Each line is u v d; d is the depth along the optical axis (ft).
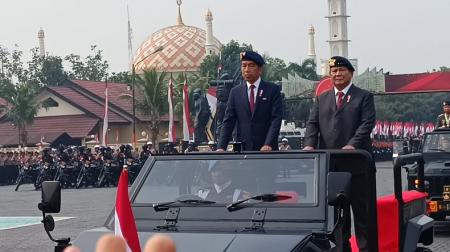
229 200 19.16
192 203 19.25
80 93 238.68
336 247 18.10
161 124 234.58
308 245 17.29
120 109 234.38
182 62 320.50
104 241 8.36
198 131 120.57
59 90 235.40
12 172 152.25
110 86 245.86
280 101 25.07
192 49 324.39
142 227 18.92
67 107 235.20
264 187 19.13
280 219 18.42
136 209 19.40
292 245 17.08
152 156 20.52
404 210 23.04
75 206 83.61
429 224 24.21
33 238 55.77
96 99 237.66
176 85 221.25
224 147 25.20
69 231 59.31
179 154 20.27
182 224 18.85
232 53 258.16
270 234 17.81
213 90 120.88
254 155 19.65
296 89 214.28
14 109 216.95
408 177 50.47
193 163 19.94
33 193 117.08
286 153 19.49
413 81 207.51
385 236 22.58
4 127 237.04
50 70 351.05
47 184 18.58
